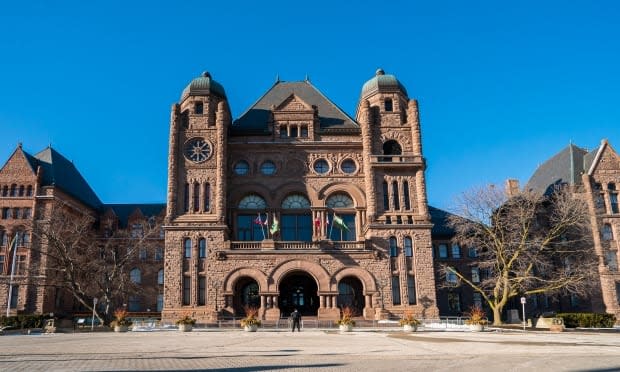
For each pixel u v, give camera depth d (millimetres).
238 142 64812
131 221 86562
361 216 62969
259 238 63344
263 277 57062
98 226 86875
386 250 58719
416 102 64750
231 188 63656
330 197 64562
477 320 45969
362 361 20938
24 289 70500
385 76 67000
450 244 80375
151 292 82625
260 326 51375
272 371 17812
